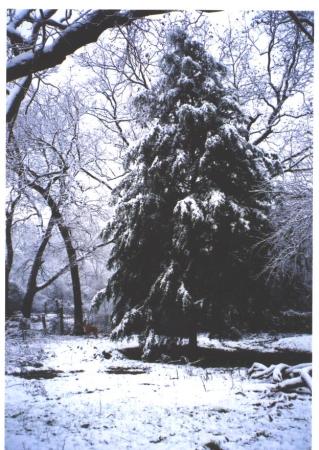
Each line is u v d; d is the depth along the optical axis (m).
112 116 18.17
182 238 10.30
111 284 11.73
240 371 9.17
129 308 11.34
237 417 5.98
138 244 10.95
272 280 10.93
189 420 5.91
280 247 10.24
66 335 16.83
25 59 5.74
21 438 5.32
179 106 11.56
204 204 10.27
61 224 16.56
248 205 10.96
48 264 21.69
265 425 5.66
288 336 13.06
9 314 18.14
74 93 17.41
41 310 22.66
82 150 17.58
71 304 23.42
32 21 6.36
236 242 10.45
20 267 19.95
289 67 17.55
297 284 12.13
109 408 6.50
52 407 6.58
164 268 10.71
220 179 10.86
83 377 8.84
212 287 10.39
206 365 10.17
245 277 10.57
